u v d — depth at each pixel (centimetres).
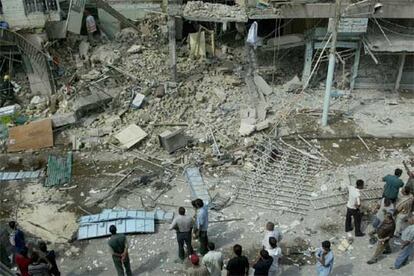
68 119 1836
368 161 1678
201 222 1218
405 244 1183
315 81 2103
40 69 1995
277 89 2064
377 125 1862
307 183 1572
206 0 2195
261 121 1847
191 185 1565
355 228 1345
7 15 1988
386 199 1276
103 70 2070
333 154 1714
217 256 1092
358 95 2055
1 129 1845
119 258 1161
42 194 1556
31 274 1090
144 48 2211
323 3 1817
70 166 1672
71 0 2022
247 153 1703
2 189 1580
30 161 1706
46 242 1357
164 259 1302
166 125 1848
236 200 1510
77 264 1295
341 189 1537
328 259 1088
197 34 2150
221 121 1855
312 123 1873
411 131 1823
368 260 1274
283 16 1867
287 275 1241
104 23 2286
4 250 1255
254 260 1291
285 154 1709
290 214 1452
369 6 1788
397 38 1906
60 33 2083
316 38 1966
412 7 1784
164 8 2347
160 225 1420
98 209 1488
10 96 1981
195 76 2070
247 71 2123
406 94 2066
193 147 1747
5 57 2052
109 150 1752
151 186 1580
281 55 2230
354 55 2006
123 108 1917
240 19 1877
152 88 1988
